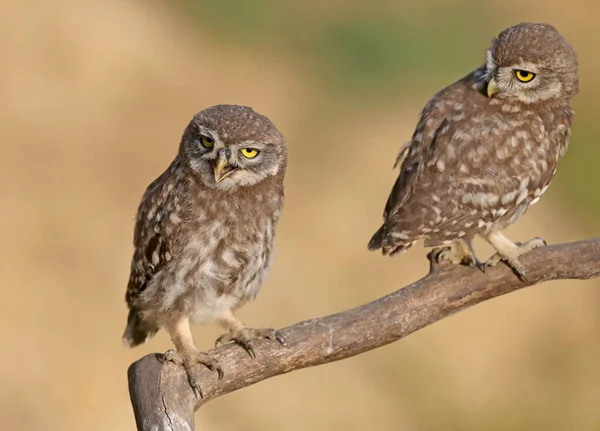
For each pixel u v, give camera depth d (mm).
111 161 19031
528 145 9281
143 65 21594
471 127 9250
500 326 17547
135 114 20391
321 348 8156
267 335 8102
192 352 8031
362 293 17984
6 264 16031
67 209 17516
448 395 16531
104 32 21562
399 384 16469
